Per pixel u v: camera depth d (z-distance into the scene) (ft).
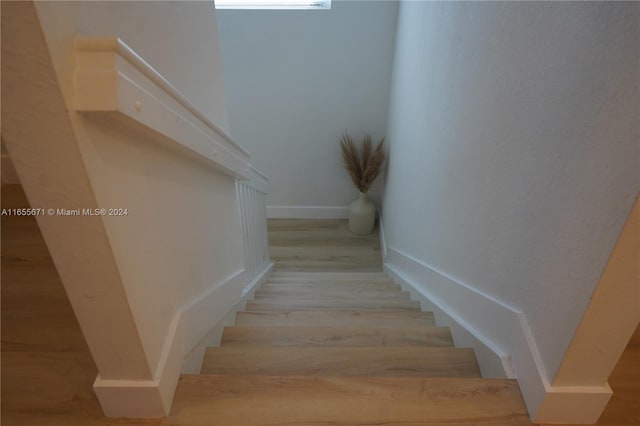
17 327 3.54
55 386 2.95
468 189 4.18
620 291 2.11
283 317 5.40
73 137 1.68
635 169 1.80
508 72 3.16
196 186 3.56
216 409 2.82
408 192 7.97
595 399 2.60
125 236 2.16
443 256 5.21
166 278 2.85
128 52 1.82
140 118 2.02
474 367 3.80
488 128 3.60
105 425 2.70
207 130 3.41
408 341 4.57
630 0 1.78
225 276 4.72
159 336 2.71
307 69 11.55
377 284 8.09
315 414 2.82
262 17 10.71
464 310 4.31
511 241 3.18
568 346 2.40
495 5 3.40
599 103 2.03
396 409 2.87
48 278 4.21
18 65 1.53
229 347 3.90
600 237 2.07
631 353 3.43
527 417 2.82
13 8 1.43
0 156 5.36
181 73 3.38
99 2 1.95
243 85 11.90
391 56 11.19
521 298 3.02
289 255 12.41
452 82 4.74
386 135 12.41
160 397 2.64
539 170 2.71
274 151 13.21
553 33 2.49
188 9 3.54
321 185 13.91
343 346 4.42
